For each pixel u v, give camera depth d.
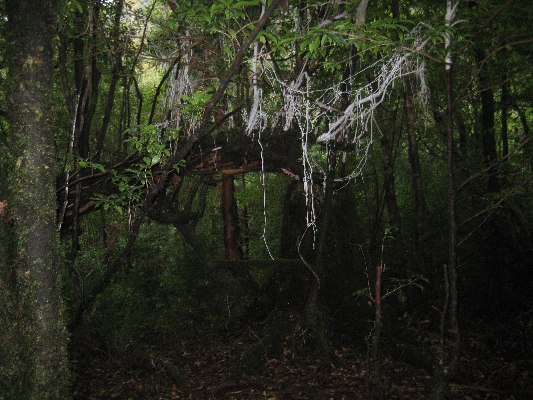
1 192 3.15
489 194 8.25
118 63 5.86
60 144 6.17
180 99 5.50
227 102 6.27
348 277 8.19
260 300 9.08
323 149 7.13
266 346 7.63
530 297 8.88
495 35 4.71
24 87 3.10
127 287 9.67
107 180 5.45
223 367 7.70
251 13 4.85
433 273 9.62
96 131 7.36
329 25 4.15
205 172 6.19
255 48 4.60
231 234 11.57
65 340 3.26
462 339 8.04
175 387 6.87
